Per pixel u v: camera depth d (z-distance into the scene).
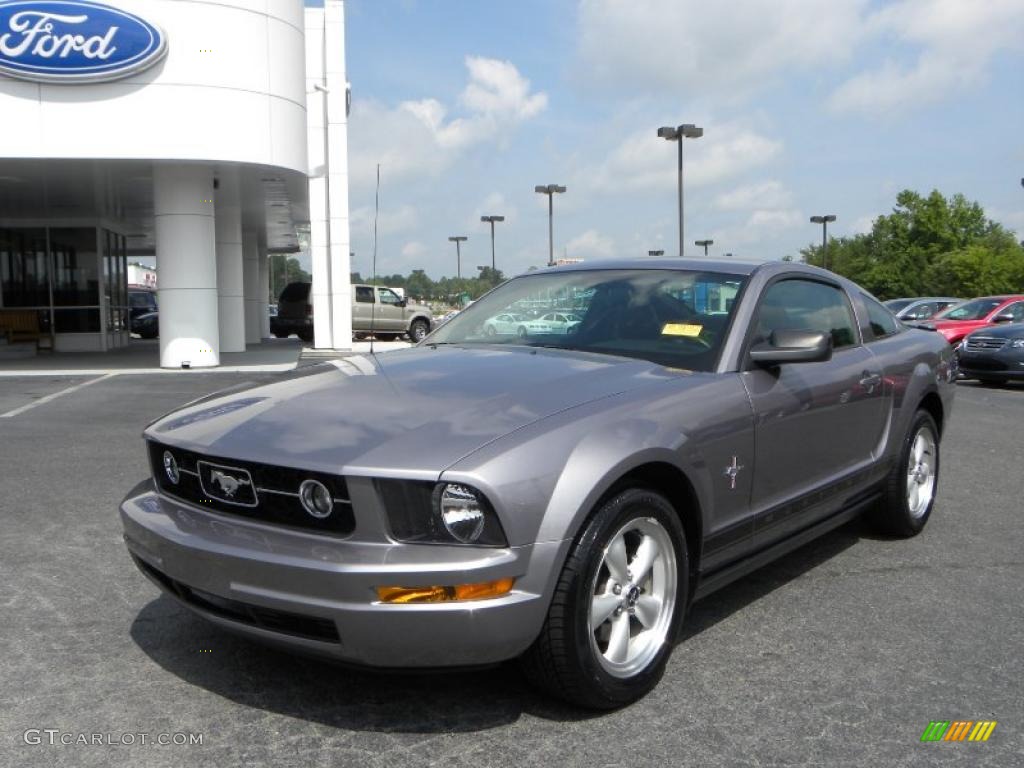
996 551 5.24
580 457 2.99
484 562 2.77
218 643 3.78
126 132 15.12
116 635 3.87
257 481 3.03
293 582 2.81
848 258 92.19
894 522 5.35
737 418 3.65
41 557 4.96
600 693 3.09
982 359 14.88
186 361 16.78
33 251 21.95
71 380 14.70
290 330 32.66
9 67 14.49
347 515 2.85
